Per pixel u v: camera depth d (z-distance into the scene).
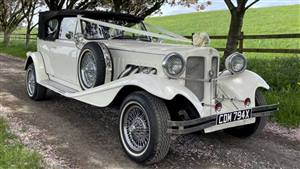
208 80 4.47
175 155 4.59
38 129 5.42
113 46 5.29
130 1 14.33
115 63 5.27
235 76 4.98
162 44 5.48
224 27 29.98
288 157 4.60
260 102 5.03
